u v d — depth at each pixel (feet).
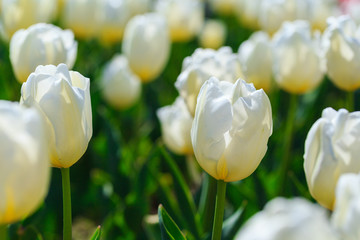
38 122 2.60
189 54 6.02
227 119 2.90
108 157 4.00
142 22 3.98
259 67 3.81
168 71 5.50
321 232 2.12
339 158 2.89
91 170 4.19
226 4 7.09
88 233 4.36
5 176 2.62
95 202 4.29
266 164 4.19
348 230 2.51
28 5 3.89
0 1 4.39
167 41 4.04
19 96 4.23
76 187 4.20
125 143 4.64
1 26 4.01
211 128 2.91
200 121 2.93
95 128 4.33
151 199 4.49
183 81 3.30
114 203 3.99
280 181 3.80
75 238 4.31
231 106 2.90
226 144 2.93
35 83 2.92
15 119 2.57
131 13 5.54
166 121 3.80
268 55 3.81
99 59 5.04
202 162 2.96
